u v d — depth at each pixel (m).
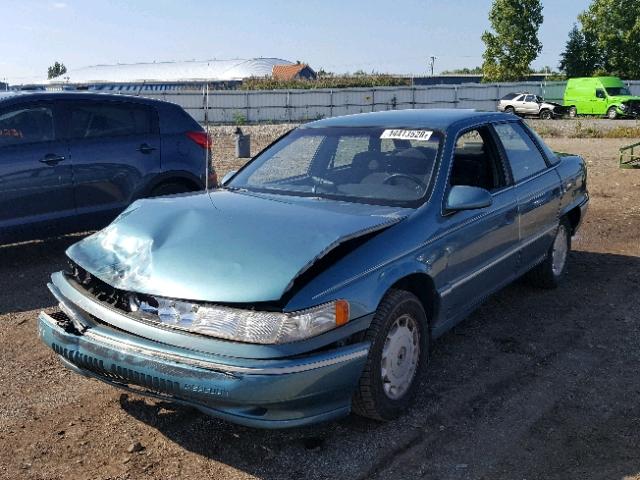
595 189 11.87
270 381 2.95
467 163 4.70
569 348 4.76
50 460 3.35
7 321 5.29
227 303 3.07
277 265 3.19
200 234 3.54
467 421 3.72
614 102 36.81
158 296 3.20
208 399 3.01
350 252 3.46
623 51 52.00
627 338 4.94
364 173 4.42
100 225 7.12
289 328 3.03
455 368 4.42
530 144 5.58
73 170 6.80
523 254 5.20
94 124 7.03
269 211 3.85
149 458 3.36
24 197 6.53
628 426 3.66
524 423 3.70
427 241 3.85
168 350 3.11
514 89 46.72
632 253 7.42
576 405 3.90
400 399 3.69
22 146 6.51
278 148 5.05
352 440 3.52
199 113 42.97
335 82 58.25
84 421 3.73
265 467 3.28
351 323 3.24
